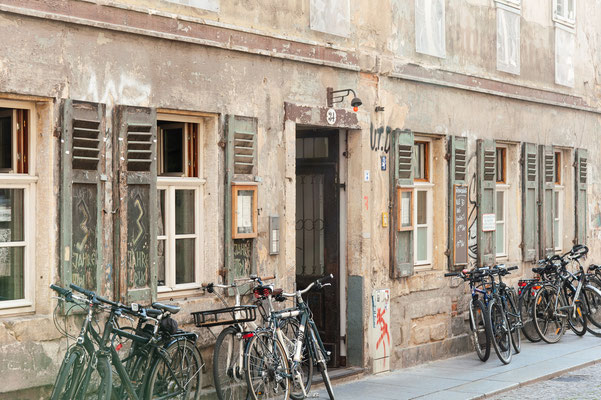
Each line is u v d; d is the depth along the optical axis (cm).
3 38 705
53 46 743
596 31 1681
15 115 744
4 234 738
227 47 897
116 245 795
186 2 856
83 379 712
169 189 873
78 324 764
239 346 858
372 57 1104
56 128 745
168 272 873
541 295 1371
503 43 1382
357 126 1078
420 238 1243
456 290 1268
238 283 915
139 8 809
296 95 992
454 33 1273
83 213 768
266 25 953
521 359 1231
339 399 959
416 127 1193
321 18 1027
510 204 1436
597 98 1681
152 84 829
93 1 771
